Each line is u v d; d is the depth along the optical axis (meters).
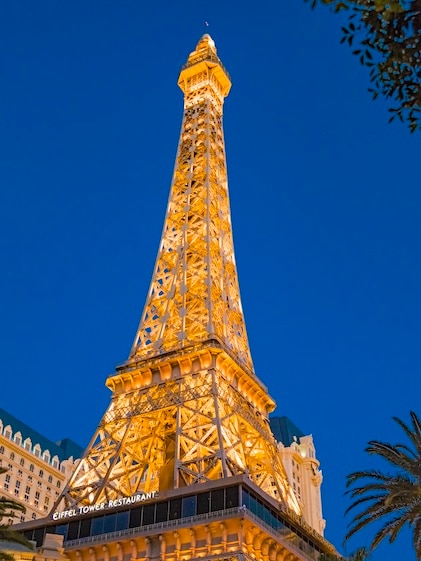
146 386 104.56
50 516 88.31
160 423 97.75
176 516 80.25
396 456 53.78
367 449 55.09
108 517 84.94
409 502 51.94
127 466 93.00
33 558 66.62
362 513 53.69
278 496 92.75
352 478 55.34
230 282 126.19
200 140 147.50
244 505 77.00
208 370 101.50
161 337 112.06
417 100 19.48
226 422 94.44
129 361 109.88
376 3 18.12
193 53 168.25
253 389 109.25
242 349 116.81
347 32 19.14
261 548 78.31
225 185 144.12
